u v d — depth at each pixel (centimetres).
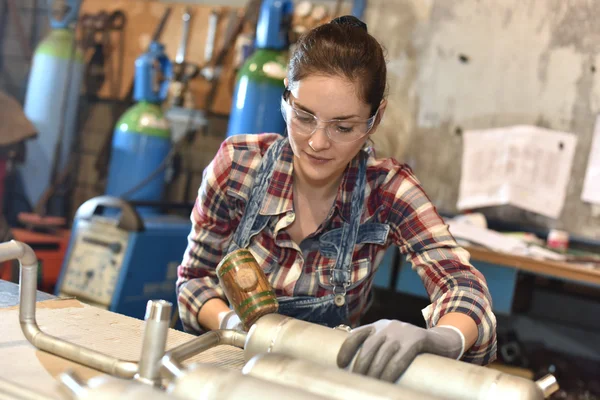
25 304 107
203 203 141
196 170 357
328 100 114
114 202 273
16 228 380
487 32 305
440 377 87
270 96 276
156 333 90
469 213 308
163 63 330
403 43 318
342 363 89
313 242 139
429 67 314
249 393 72
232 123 285
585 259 255
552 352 296
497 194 304
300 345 93
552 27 295
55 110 363
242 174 139
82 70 368
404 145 319
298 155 122
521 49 300
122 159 323
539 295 301
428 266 131
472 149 308
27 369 95
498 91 304
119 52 377
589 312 293
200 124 354
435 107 314
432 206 136
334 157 120
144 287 272
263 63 278
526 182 300
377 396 76
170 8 363
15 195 389
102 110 384
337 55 115
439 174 314
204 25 353
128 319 126
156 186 325
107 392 69
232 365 108
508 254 248
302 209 139
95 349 107
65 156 375
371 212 138
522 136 300
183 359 98
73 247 279
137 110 327
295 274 138
